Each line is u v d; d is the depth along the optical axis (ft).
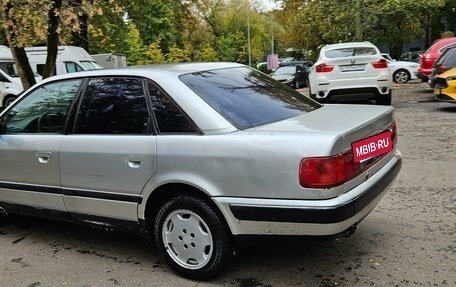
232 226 11.13
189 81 12.42
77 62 61.62
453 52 41.68
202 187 11.25
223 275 12.15
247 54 160.15
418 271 11.86
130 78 12.87
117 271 12.82
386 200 17.30
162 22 104.58
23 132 14.75
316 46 118.62
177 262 12.22
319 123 11.43
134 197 12.36
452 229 14.37
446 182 18.97
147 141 12.08
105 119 13.06
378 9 64.85
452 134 28.25
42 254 14.21
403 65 70.90
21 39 30.45
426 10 79.15
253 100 12.73
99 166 12.82
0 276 12.80
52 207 14.12
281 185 10.45
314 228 10.34
